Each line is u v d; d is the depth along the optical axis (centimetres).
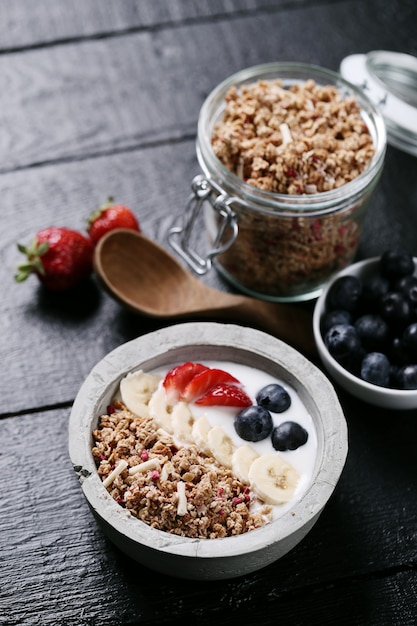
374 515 72
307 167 74
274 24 94
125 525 65
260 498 67
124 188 84
